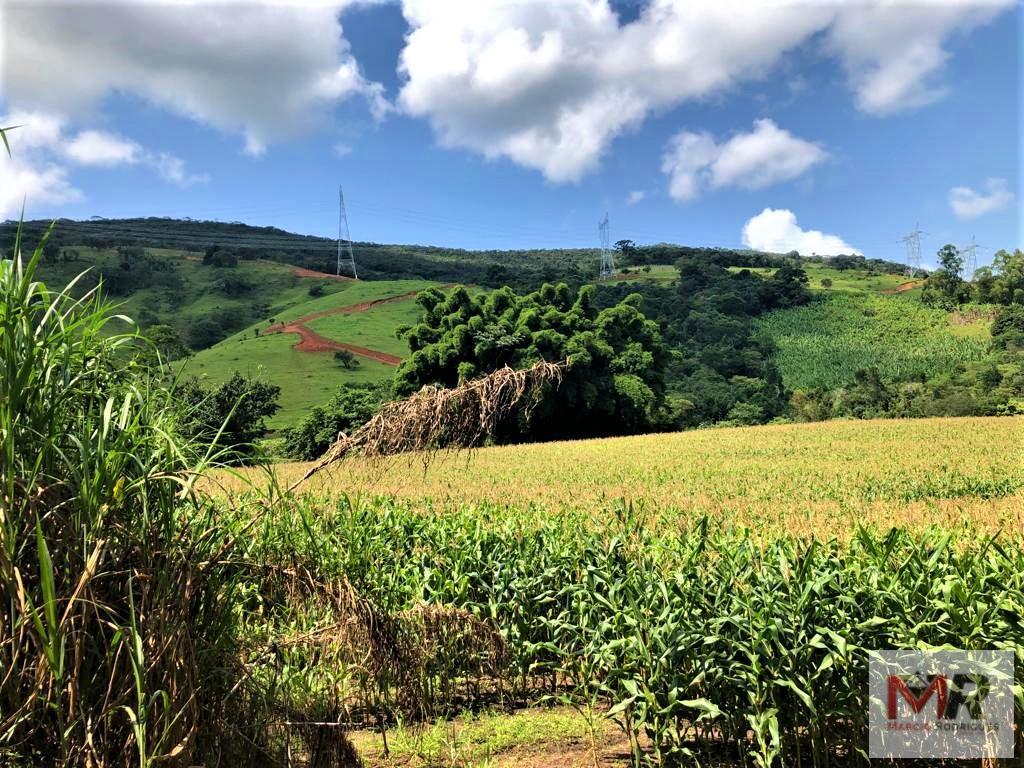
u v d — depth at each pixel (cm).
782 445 3422
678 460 3011
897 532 652
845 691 513
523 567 759
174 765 296
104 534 312
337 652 408
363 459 407
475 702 682
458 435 397
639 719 518
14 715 280
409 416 391
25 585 300
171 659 303
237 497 414
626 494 2006
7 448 287
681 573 621
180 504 349
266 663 387
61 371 321
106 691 300
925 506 1627
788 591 574
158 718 289
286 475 1506
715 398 6719
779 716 530
